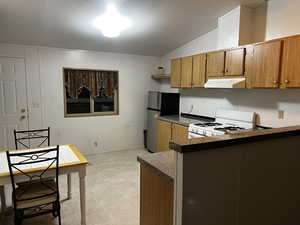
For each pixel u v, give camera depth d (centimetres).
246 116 315
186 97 452
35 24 322
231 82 289
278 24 278
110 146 488
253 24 309
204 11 306
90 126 462
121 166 395
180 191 112
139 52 484
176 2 277
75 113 453
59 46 411
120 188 307
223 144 119
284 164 156
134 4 277
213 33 372
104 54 461
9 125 392
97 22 323
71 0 262
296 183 167
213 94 384
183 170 110
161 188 139
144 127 526
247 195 138
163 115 451
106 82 471
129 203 267
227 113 346
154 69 523
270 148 145
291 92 265
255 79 270
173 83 427
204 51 394
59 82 423
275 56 246
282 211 161
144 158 162
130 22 333
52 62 414
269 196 151
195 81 368
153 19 324
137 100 509
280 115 278
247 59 279
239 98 334
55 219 235
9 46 379
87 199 276
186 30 371
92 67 451
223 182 125
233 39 309
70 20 314
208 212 122
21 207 193
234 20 306
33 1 260
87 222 229
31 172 190
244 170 134
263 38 297
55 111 426
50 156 227
